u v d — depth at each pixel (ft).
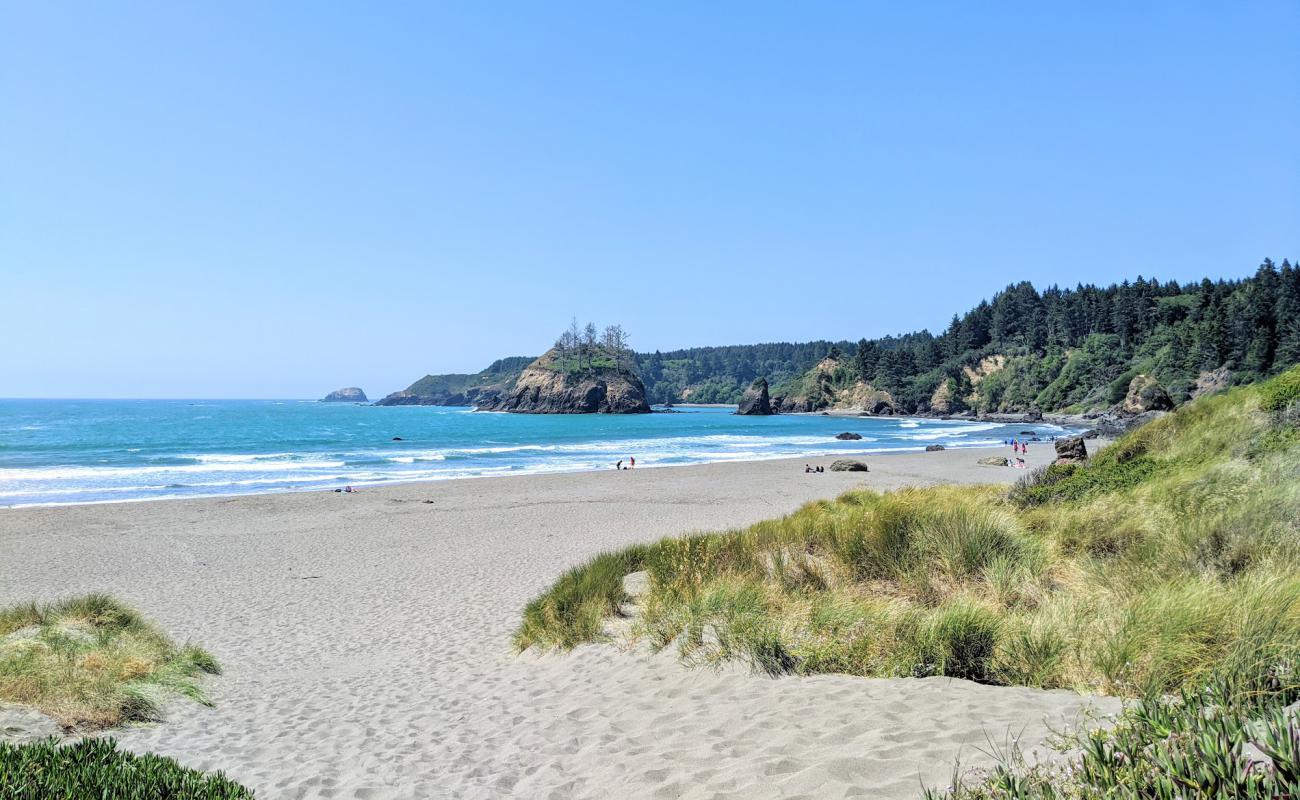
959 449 180.86
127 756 11.69
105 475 118.01
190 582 48.24
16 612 30.01
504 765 15.58
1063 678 14.62
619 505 84.79
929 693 14.67
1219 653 13.02
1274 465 29.94
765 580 28.32
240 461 144.05
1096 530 29.40
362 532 67.62
